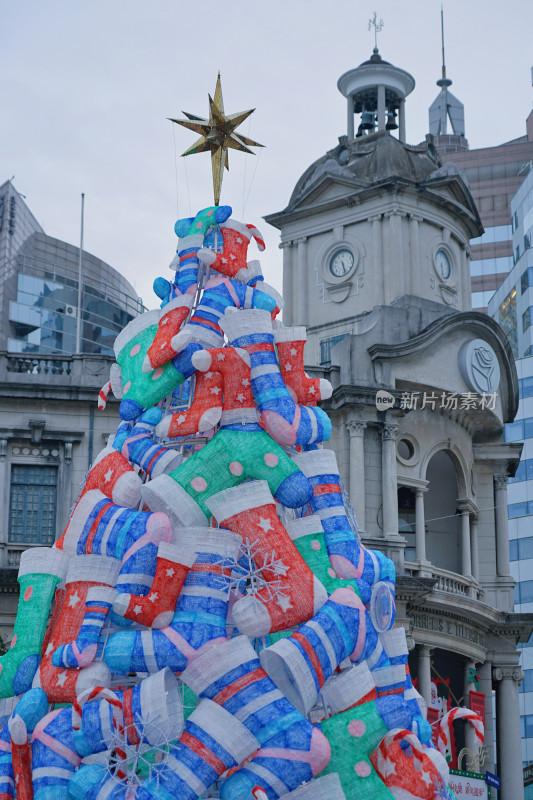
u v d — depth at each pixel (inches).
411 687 640.4
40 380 1644.9
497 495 1887.3
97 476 628.1
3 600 1520.7
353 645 582.6
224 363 624.1
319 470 631.2
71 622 587.2
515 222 3777.1
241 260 689.0
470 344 1769.2
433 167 2001.7
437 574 1694.1
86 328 3243.1
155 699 546.9
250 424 621.9
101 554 598.9
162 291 693.9
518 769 1770.4
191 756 543.2
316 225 2017.7
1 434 1609.3
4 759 580.7
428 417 1753.2
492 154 4404.5
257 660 566.3
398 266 1898.4
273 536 590.6
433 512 1854.1
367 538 1604.3
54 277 3218.5
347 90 2150.6
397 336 1712.6
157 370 641.0
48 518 1604.3
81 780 547.2
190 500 595.8
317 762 546.9
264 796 529.0
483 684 1801.2
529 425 3125.0
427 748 601.0
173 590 573.3
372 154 1985.7
